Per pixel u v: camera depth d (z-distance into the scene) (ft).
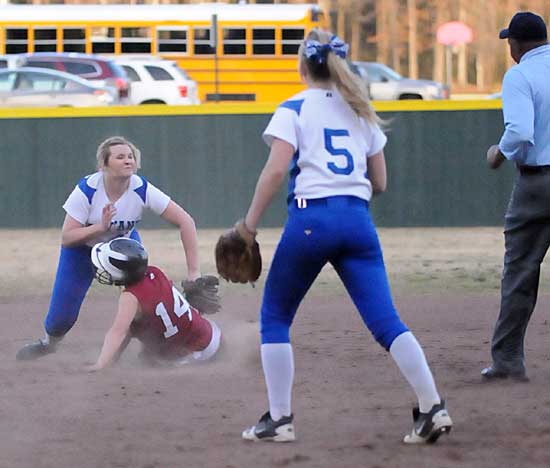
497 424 45.88
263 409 48.88
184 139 149.07
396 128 148.87
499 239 135.54
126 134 149.28
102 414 48.26
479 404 49.78
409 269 109.29
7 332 75.56
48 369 59.36
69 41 266.77
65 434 44.86
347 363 60.80
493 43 450.30
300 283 42.24
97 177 62.08
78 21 266.36
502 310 54.95
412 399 50.98
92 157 150.00
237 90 269.44
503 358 55.26
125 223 62.54
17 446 43.11
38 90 220.02
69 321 63.77
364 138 42.57
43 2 402.11
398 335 41.73
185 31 268.41
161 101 241.76
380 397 51.60
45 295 95.14
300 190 41.65
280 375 42.91
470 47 464.24
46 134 150.20
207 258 118.32
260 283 101.30
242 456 41.22
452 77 480.64
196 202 149.59
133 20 267.80
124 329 58.54
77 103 219.20
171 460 40.78
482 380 55.47
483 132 148.66
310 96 42.14
